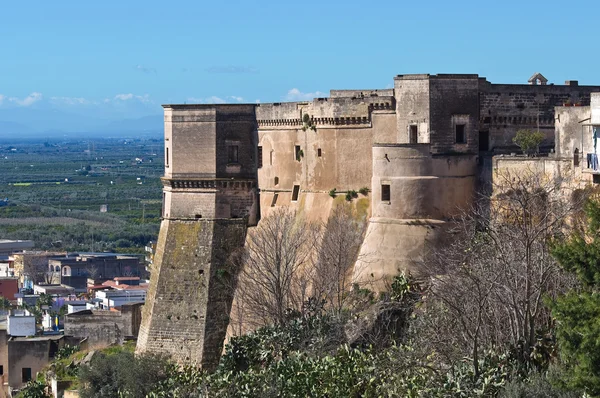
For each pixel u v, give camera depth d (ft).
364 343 389.60
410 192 415.64
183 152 492.13
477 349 325.62
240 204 490.90
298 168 473.67
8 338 619.26
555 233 357.41
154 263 498.69
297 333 397.19
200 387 375.66
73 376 516.73
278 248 443.73
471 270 356.59
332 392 344.08
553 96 440.04
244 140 492.13
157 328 485.97
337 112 452.76
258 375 366.63
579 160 378.53
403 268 413.18
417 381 323.98
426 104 422.41
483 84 429.79
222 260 484.74
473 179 423.23
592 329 276.62
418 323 363.15
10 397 597.93
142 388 442.91
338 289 412.36
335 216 450.30
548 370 315.37
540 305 344.08
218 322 479.82
